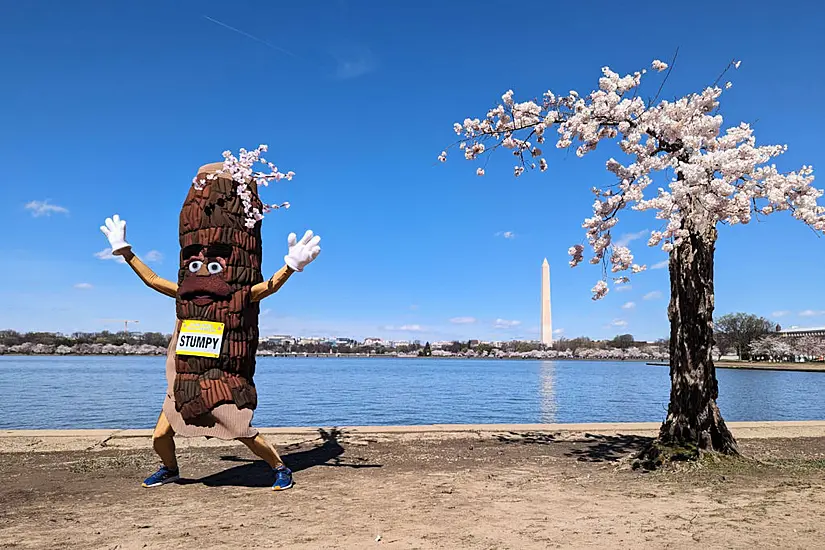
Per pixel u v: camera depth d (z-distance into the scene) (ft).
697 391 31.60
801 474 29.04
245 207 28.37
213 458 34.71
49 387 153.79
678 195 29.30
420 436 42.24
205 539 19.77
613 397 135.44
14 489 27.37
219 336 27.32
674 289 32.58
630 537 19.62
